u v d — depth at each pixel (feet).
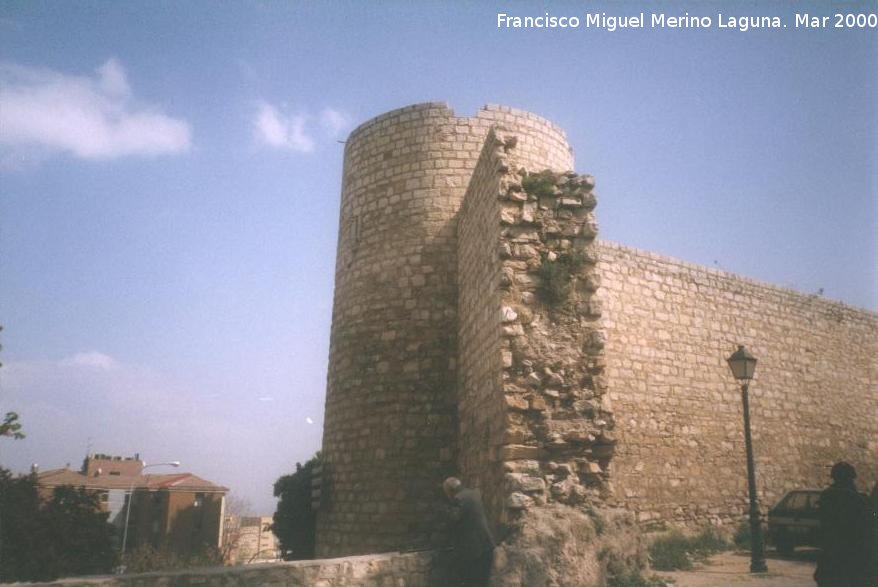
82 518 34.60
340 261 55.26
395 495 44.37
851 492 19.77
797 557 43.62
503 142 34.22
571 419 28.78
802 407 66.13
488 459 31.83
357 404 48.47
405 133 52.60
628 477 50.70
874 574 18.60
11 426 31.63
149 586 19.38
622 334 54.08
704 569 36.73
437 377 46.03
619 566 26.05
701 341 59.16
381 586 23.17
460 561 23.59
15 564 31.27
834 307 74.18
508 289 30.91
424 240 49.24
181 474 167.43
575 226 32.71
